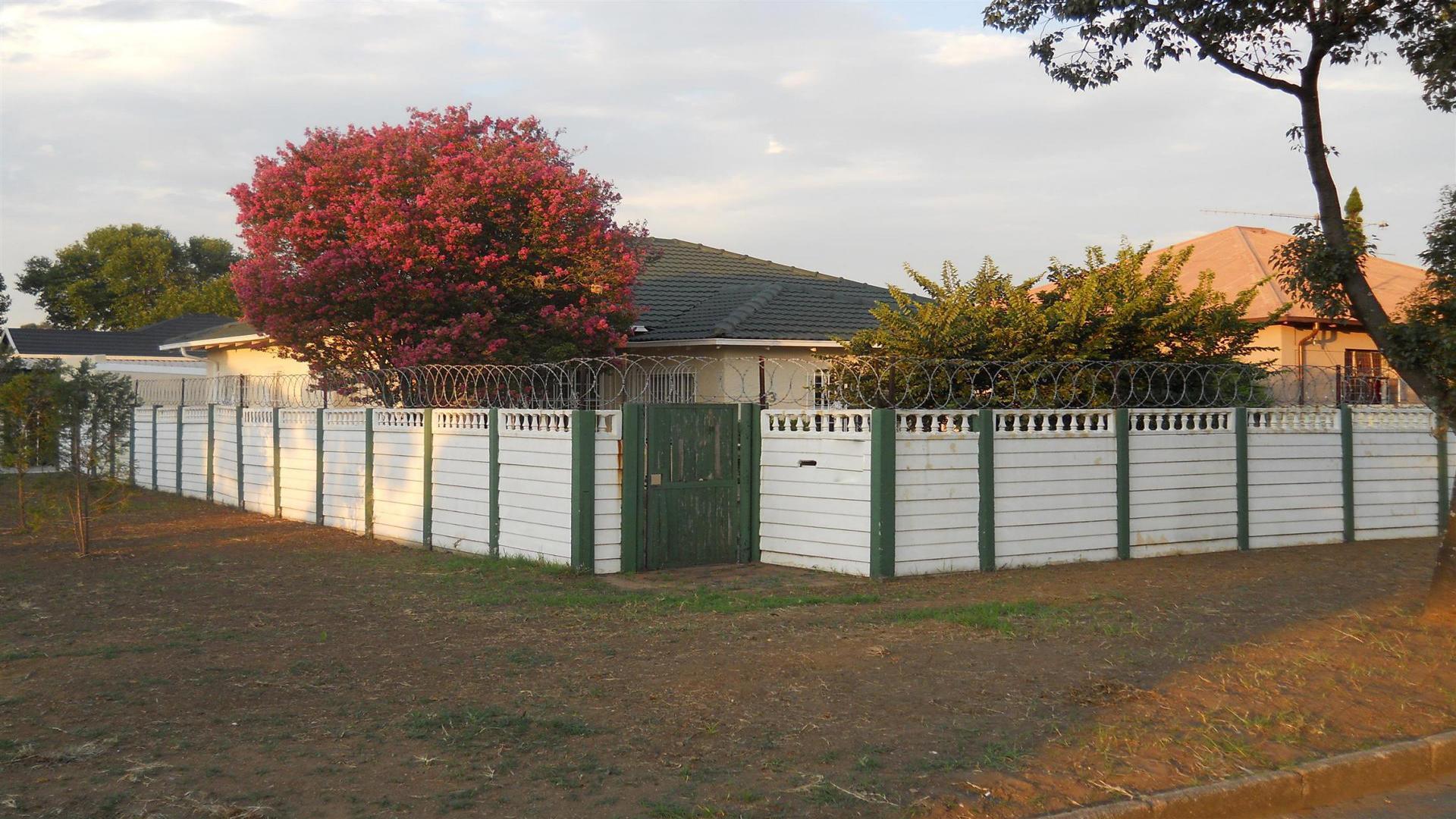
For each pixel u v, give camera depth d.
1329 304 10.05
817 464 12.17
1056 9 10.56
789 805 5.26
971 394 13.02
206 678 7.42
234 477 19.52
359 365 18.22
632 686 7.25
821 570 12.07
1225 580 11.38
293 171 19.09
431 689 7.19
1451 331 9.23
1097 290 14.59
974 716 6.60
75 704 6.79
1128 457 12.91
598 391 16.77
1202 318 14.94
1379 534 14.94
